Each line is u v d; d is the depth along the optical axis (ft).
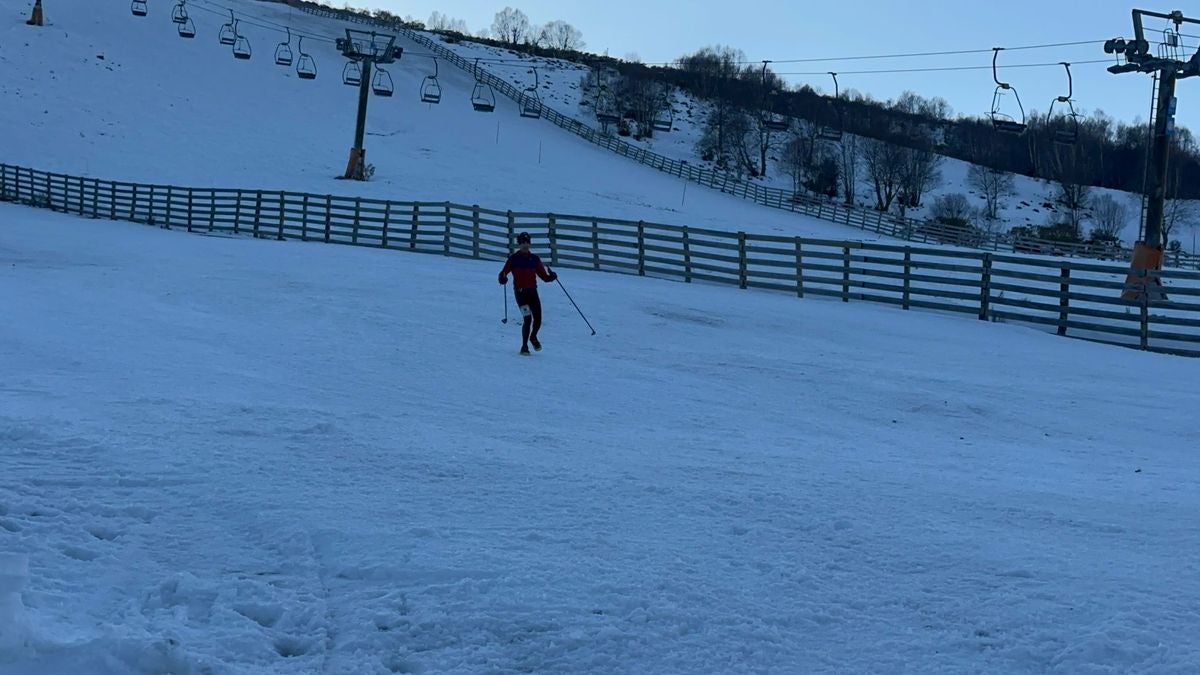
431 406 33.22
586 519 19.51
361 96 167.84
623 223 85.71
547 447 26.99
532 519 19.36
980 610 15.10
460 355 44.39
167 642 12.33
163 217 127.54
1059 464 29.22
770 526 19.43
